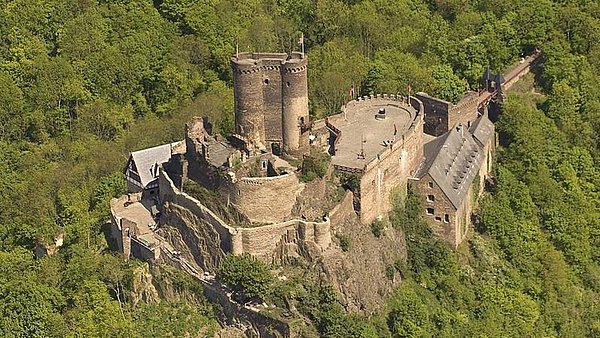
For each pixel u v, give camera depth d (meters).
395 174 170.25
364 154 166.38
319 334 146.00
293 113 160.62
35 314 158.12
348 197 158.38
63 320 156.12
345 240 155.00
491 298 170.62
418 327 156.00
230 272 144.88
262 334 146.50
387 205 169.75
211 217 153.12
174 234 160.50
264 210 151.38
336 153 167.38
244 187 150.62
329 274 150.62
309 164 155.12
